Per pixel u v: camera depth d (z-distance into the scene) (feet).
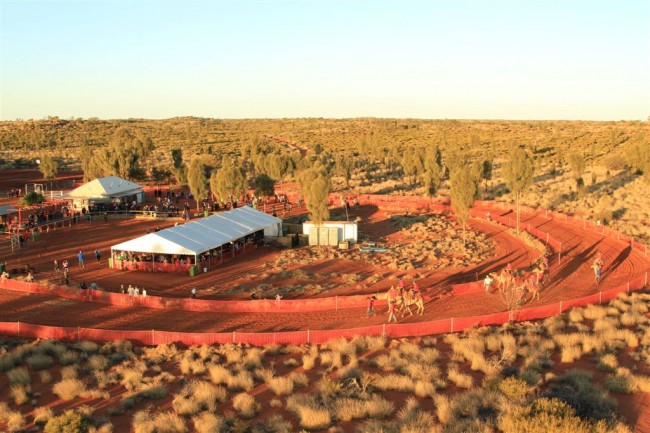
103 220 233.76
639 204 242.37
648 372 76.74
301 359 89.30
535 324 102.89
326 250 179.32
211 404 70.08
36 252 175.42
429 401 70.85
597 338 90.07
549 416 57.82
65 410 71.61
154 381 79.97
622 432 57.82
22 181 361.10
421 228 211.20
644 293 121.70
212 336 96.63
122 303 121.39
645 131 650.43
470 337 93.81
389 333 98.73
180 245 150.41
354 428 63.72
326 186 187.11
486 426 60.08
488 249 178.09
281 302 117.08
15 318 111.75
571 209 241.14
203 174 246.47
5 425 67.31
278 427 62.80
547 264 146.20
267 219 195.31
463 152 442.09
